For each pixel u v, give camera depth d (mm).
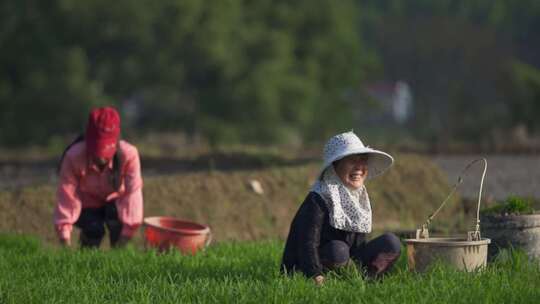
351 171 21047
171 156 55031
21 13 135625
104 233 29344
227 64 135875
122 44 137250
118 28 133875
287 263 21391
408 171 43969
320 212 20812
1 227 36656
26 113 132750
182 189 40188
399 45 193625
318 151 66000
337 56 156375
